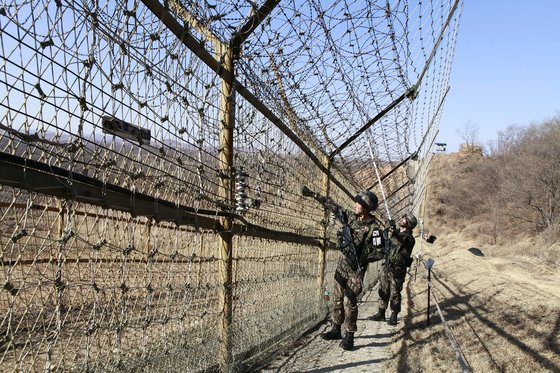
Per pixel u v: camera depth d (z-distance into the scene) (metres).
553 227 37.28
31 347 2.51
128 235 2.87
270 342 5.21
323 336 6.34
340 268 6.11
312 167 6.87
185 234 3.59
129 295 2.98
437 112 7.71
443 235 52.50
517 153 52.38
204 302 3.77
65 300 2.67
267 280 5.14
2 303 2.44
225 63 3.85
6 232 2.28
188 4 3.18
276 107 5.00
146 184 2.85
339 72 4.82
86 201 2.36
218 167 3.86
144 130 2.72
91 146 2.38
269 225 5.05
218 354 4.01
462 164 61.84
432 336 6.87
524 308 8.52
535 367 5.41
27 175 2.05
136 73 2.64
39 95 2.02
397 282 7.96
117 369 2.78
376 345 6.34
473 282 13.12
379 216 12.36
